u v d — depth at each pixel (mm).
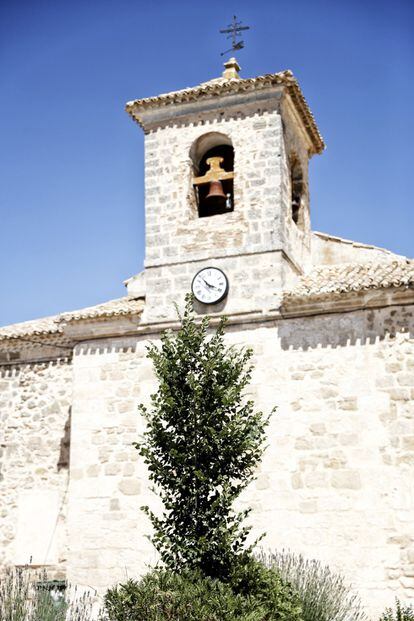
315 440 16969
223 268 18672
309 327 17656
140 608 11953
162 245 19359
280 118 19188
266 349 17812
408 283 16766
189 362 13516
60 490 19797
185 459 12797
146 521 17719
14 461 20391
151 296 19078
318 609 14453
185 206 19422
